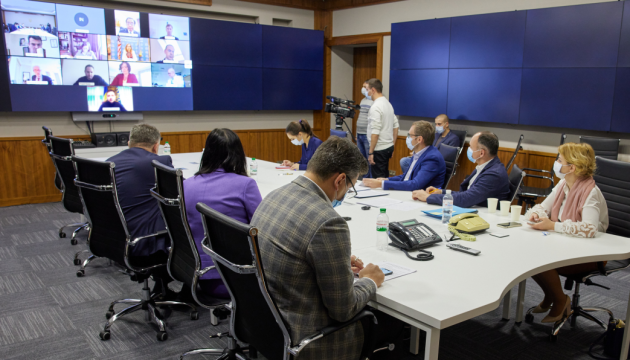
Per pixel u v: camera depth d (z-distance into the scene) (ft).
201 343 8.17
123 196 7.98
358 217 8.45
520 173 9.93
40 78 17.71
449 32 19.57
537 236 7.38
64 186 10.72
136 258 8.30
